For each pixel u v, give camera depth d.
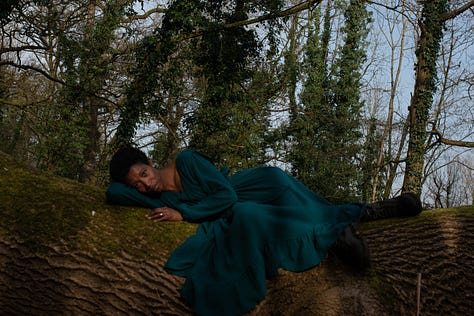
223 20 15.73
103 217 3.26
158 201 3.38
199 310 2.97
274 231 3.07
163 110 15.92
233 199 3.20
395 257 3.21
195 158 3.32
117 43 18.97
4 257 3.08
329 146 18.98
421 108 17.03
